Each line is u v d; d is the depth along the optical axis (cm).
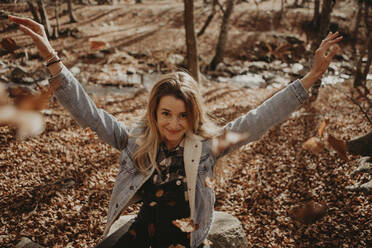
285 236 340
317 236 334
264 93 1095
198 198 164
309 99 833
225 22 1409
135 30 2003
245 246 269
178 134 154
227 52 1723
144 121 169
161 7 2475
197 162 158
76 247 318
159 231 173
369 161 452
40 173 458
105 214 376
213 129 163
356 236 326
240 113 830
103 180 454
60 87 141
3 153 497
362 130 617
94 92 1035
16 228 339
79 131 615
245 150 563
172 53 1590
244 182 455
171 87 148
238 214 385
